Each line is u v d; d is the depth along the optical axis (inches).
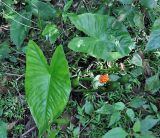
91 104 35.4
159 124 35.5
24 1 41.1
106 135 32.7
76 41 34.5
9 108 34.9
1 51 37.0
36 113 29.5
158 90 37.7
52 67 30.1
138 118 35.3
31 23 39.9
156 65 38.9
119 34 36.1
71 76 37.1
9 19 39.2
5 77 36.4
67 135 34.1
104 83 35.9
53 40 36.3
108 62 38.4
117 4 41.0
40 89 30.0
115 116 34.4
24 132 34.5
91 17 35.9
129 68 38.2
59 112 29.5
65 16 37.0
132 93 37.3
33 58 30.2
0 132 32.0
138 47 39.5
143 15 39.7
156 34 34.6
